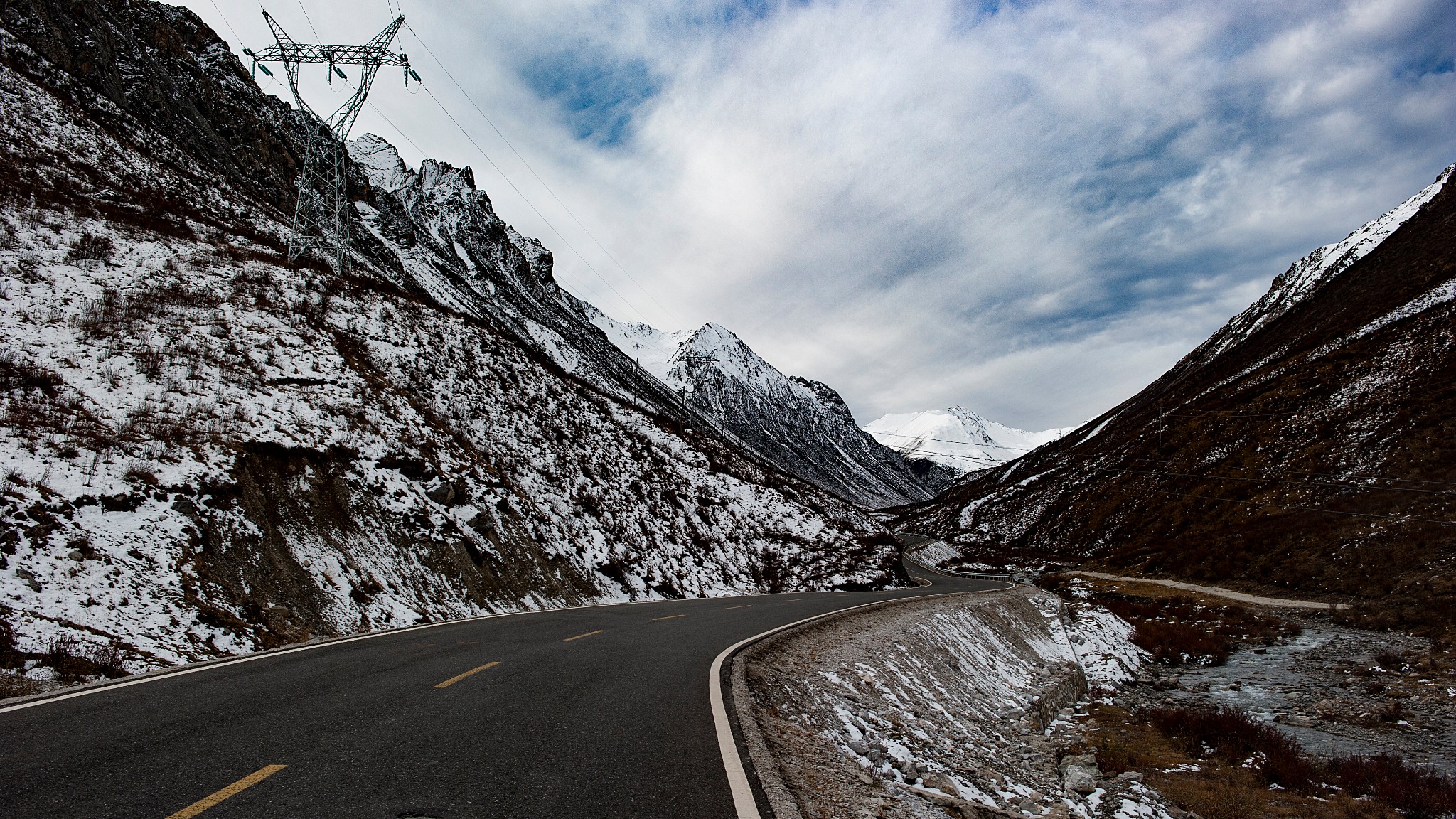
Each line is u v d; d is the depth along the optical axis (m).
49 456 11.02
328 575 12.55
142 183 33.00
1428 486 40.09
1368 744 14.07
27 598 8.23
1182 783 11.21
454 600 14.91
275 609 10.88
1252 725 14.02
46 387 13.45
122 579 9.44
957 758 9.43
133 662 7.94
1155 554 51.53
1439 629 24.62
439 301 69.06
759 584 30.22
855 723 8.53
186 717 5.58
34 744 4.65
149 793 3.88
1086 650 24.14
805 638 13.31
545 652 9.80
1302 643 26.09
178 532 10.85
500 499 19.62
